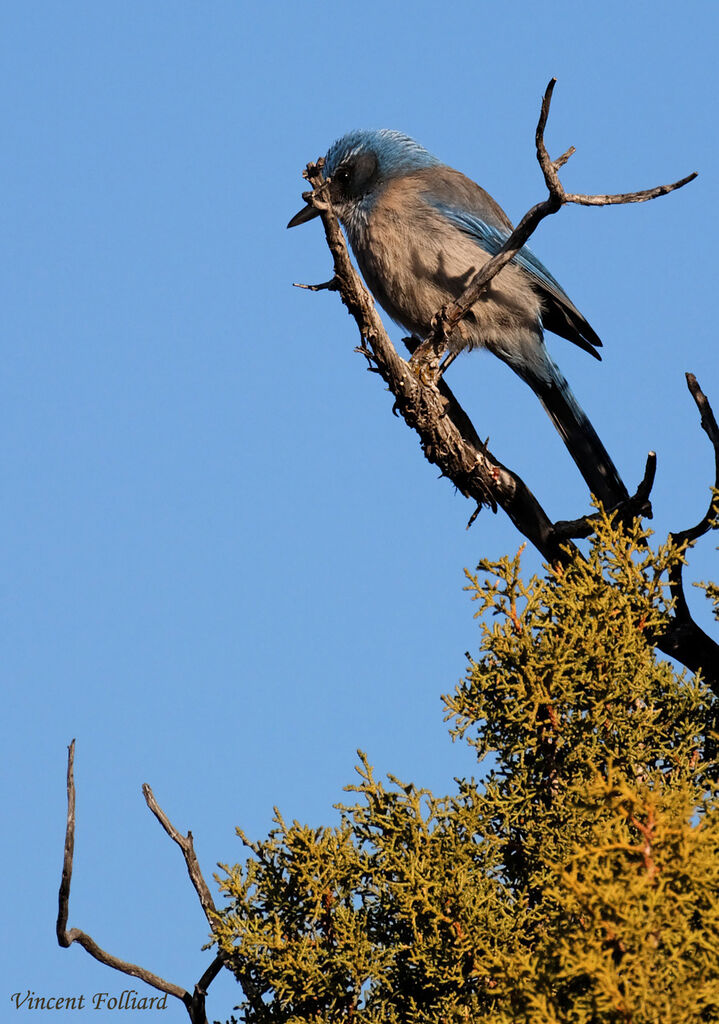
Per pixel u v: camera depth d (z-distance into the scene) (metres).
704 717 7.56
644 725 7.30
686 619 9.47
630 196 10.23
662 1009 4.82
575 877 5.23
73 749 7.58
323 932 7.11
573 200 10.25
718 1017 4.96
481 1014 6.37
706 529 9.42
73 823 7.50
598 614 7.60
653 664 7.65
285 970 6.86
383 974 6.82
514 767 7.33
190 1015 7.68
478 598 7.56
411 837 6.95
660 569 8.00
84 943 7.68
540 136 9.93
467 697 7.39
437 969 6.54
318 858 7.04
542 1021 5.14
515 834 7.16
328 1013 6.88
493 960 5.77
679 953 5.09
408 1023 6.62
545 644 7.28
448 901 6.65
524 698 7.27
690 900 5.21
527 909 6.66
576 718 7.30
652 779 7.07
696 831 5.30
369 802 7.20
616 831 5.75
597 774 6.24
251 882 7.28
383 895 7.05
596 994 5.01
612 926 5.12
